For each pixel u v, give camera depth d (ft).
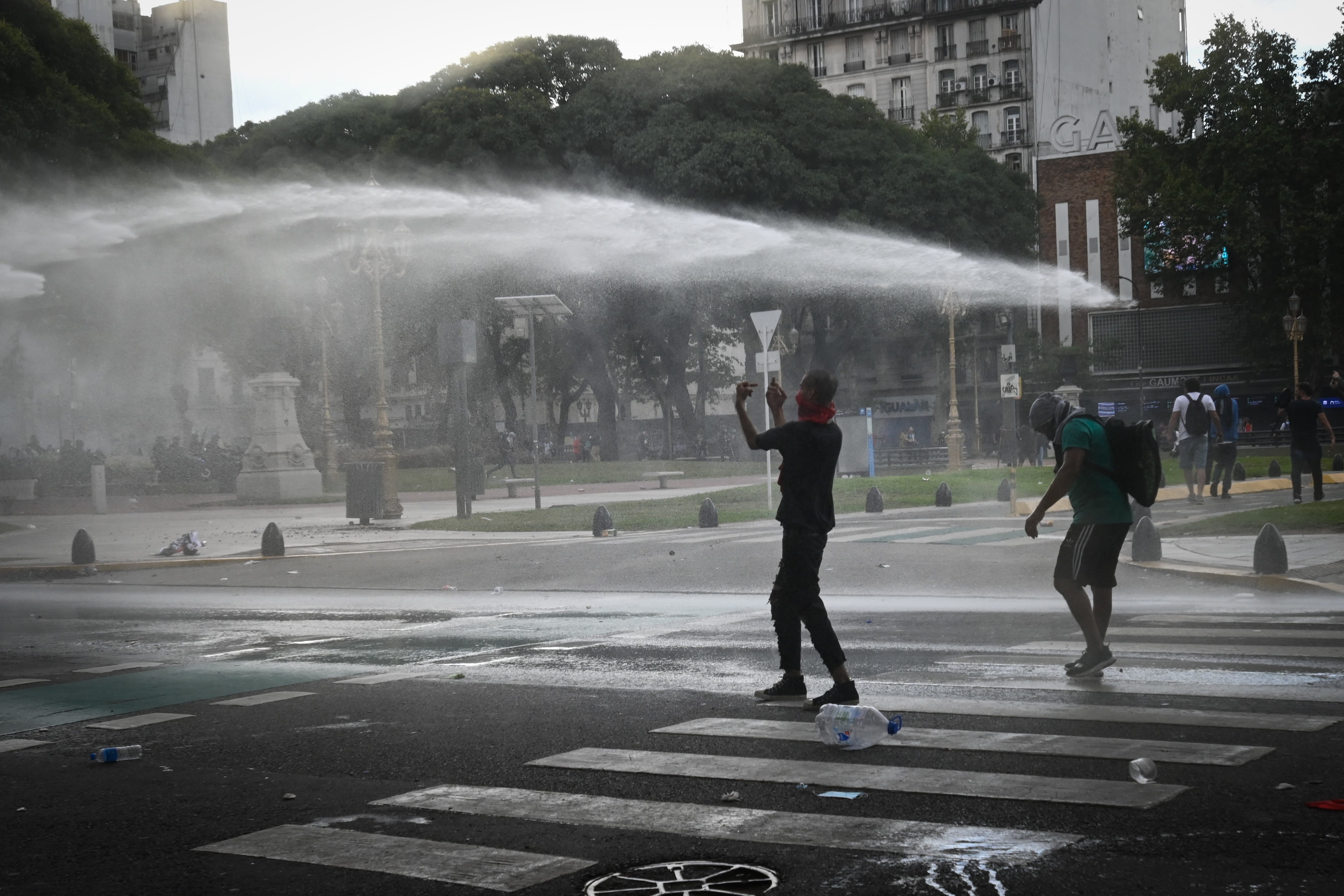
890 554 49.32
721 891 11.95
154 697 25.32
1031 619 32.40
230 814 15.81
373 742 19.90
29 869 13.71
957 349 211.61
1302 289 170.30
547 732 20.04
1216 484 72.13
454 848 13.83
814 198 151.64
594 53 169.07
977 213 167.12
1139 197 185.47
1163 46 286.87
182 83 294.87
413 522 85.05
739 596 40.45
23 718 23.36
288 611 41.39
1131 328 213.05
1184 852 12.62
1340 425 190.08
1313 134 170.91
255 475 124.36
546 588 45.24
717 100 156.97
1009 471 110.32
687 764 17.39
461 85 157.99
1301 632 27.94
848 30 262.88
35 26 129.49
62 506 123.75
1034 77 246.68
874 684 23.21
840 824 14.11
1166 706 20.11
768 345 69.26
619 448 243.60
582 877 12.62
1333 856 12.34
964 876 12.11
